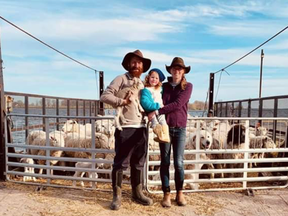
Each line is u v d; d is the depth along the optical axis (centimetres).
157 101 384
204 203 416
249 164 588
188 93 387
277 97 630
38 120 729
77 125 773
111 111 1369
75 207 390
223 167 590
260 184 525
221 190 476
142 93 374
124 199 425
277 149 492
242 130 553
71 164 653
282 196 451
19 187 474
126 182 470
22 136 651
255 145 578
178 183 405
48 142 488
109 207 394
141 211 381
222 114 1294
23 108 646
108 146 574
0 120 502
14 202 402
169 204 396
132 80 395
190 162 474
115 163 398
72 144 607
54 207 388
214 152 480
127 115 387
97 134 584
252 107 830
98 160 470
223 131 656
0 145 505
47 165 488
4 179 509
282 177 491
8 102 545
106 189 471
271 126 675
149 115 375
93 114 1332
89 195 443
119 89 389
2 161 505
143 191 462
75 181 486
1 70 503
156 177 497
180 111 393
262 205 410
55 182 528
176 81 399
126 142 386
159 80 387
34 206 389
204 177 602
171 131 394
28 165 495
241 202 422
